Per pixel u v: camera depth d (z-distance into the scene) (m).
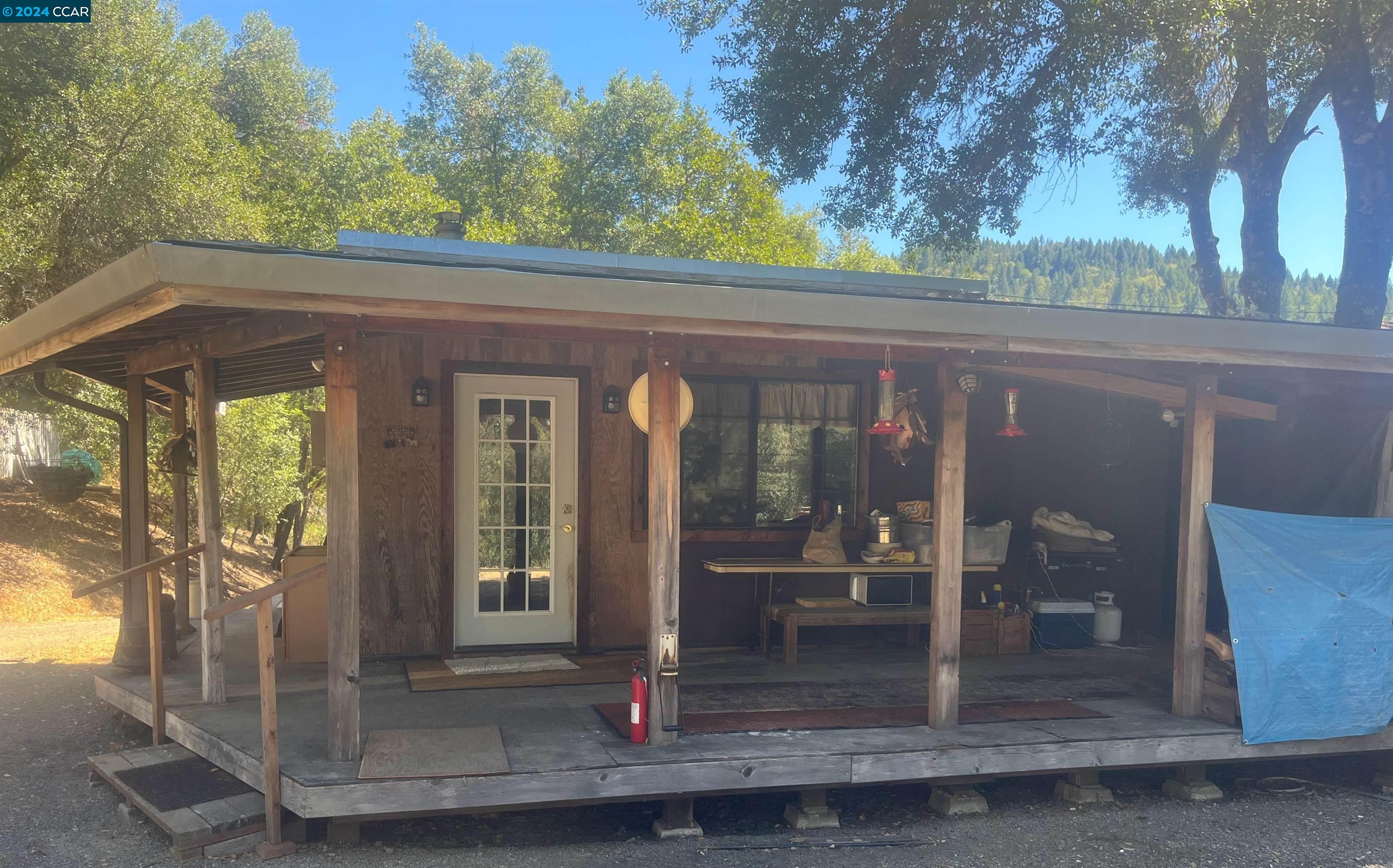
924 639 7.21
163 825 4.07
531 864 4.08
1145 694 5.82
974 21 10.83
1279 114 11.60
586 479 6.68
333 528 4.09
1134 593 7.70
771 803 5.02
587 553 6.67
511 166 29.34
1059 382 5.27
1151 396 5.47
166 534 14.81
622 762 4.23
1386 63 10.25
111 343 5.52
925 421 7.36
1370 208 9.52
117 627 10.06
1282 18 8.25
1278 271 10.70
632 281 3.82
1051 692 5.84
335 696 4.14
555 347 6.65
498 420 6.61
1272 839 4.70
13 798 4.80
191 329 5.08
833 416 7.26
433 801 3.95
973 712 5.29
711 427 6.99
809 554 6.77
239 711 5.08
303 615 6.41
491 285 3.67
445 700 5.33
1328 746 5.29
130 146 12.42
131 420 6.15
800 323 4.09
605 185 29.80
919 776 4.58
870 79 11.76
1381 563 5.36
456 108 29.94
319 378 7.46
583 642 6.64
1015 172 11.70
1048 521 7.38
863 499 7.26
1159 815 4.99
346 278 3.52
